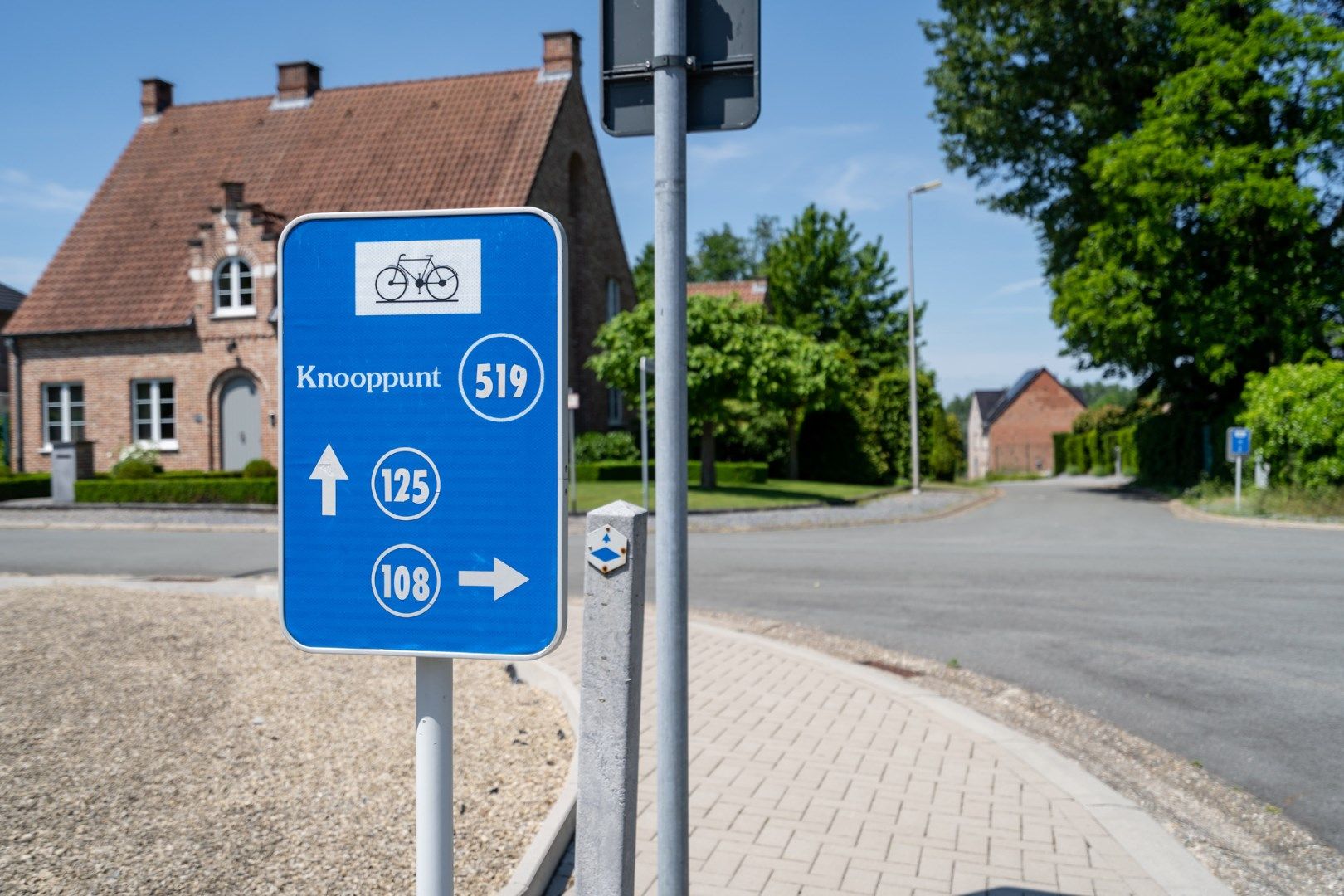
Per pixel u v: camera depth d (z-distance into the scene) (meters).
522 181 27.89
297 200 29.27
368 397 2.46
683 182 2.69
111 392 27.95
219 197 30.38
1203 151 25.38
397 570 2.46
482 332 2.42
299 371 2.48
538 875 3.79
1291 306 25.22
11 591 8.92
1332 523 18.75
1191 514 22.64
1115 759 5.73
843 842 4.36
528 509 2.42
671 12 2.69
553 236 2.38
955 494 33.09
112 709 5.54
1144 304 27.12
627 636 2.47
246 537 17.39
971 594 10.95
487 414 2.42
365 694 6.20
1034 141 30.42
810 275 43.41
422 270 2.43
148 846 3.91
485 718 5.93
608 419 33.47
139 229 30.17
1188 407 32.56
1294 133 25.45
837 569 13.05
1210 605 9.97
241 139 31.91
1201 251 27.66
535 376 2.40
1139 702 6.76
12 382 28.75
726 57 2.72
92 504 22.20
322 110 31.94
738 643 8.50
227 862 3.81
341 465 2.47
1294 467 21.55
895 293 44.53
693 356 25.14
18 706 5.42
